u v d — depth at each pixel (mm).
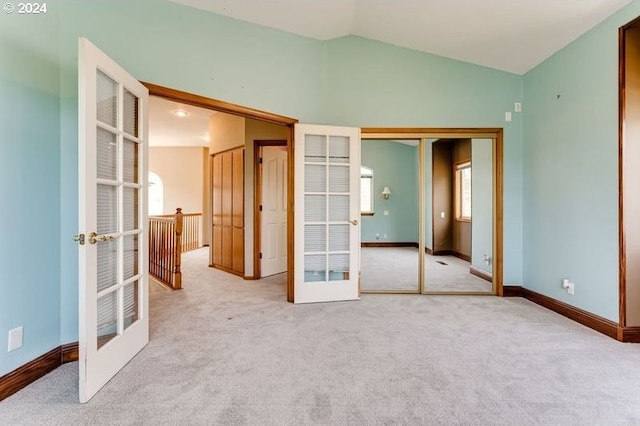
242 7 3029
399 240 7391
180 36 2795
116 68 2074
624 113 2559
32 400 1779
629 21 2498
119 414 1655
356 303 3637
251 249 4918
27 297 1977
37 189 2051
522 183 3893
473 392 1855
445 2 2969
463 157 5914
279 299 3797
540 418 1623
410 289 4203
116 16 2430
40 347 2061
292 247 3672
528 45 3340
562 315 3189
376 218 7359
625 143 2559
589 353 2354
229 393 1848
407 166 7414
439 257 6242
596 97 2814
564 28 2947
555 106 3334
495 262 3959
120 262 2154
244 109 3244
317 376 2035
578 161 3021
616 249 2623
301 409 1703
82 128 1763
